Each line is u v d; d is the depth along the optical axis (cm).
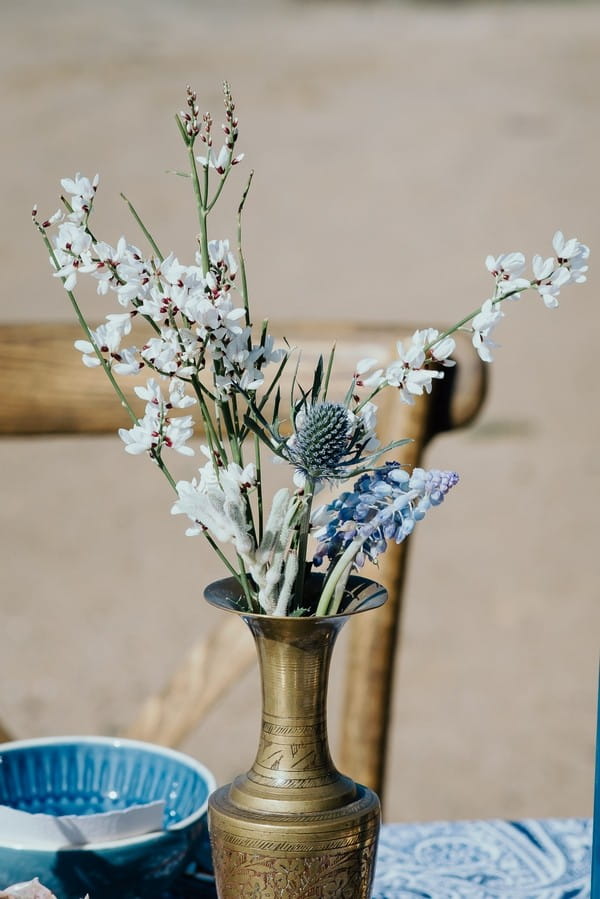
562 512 586
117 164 1184
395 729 392
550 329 841
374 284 911
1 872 90
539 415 705
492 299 77
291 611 80
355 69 1611
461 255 977
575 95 1469
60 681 427
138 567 530
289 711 80
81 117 1348
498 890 102
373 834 81
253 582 82
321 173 1191
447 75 1586
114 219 1020
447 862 107
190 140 78
